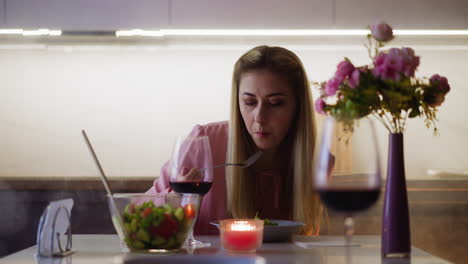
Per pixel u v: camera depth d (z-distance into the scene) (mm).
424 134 3426
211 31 2912
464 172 3287
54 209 1084
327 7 2949
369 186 890
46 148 3463
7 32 2934
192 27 2941
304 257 1059
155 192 1719
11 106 3482
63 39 2990
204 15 2941
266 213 1692
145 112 3477
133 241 1083
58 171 3451
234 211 1639
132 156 3463
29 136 3471
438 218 2797
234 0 2938
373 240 1343
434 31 2910
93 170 3455
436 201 2795
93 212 2861
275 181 1688
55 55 3484
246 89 1549
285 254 1096
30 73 3492
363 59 3424
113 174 3451
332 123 917
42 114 3479
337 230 2627
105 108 3477
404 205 1087
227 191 1678
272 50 1597
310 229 1604
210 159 1246
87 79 3490
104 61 3488
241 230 1120
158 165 3459
